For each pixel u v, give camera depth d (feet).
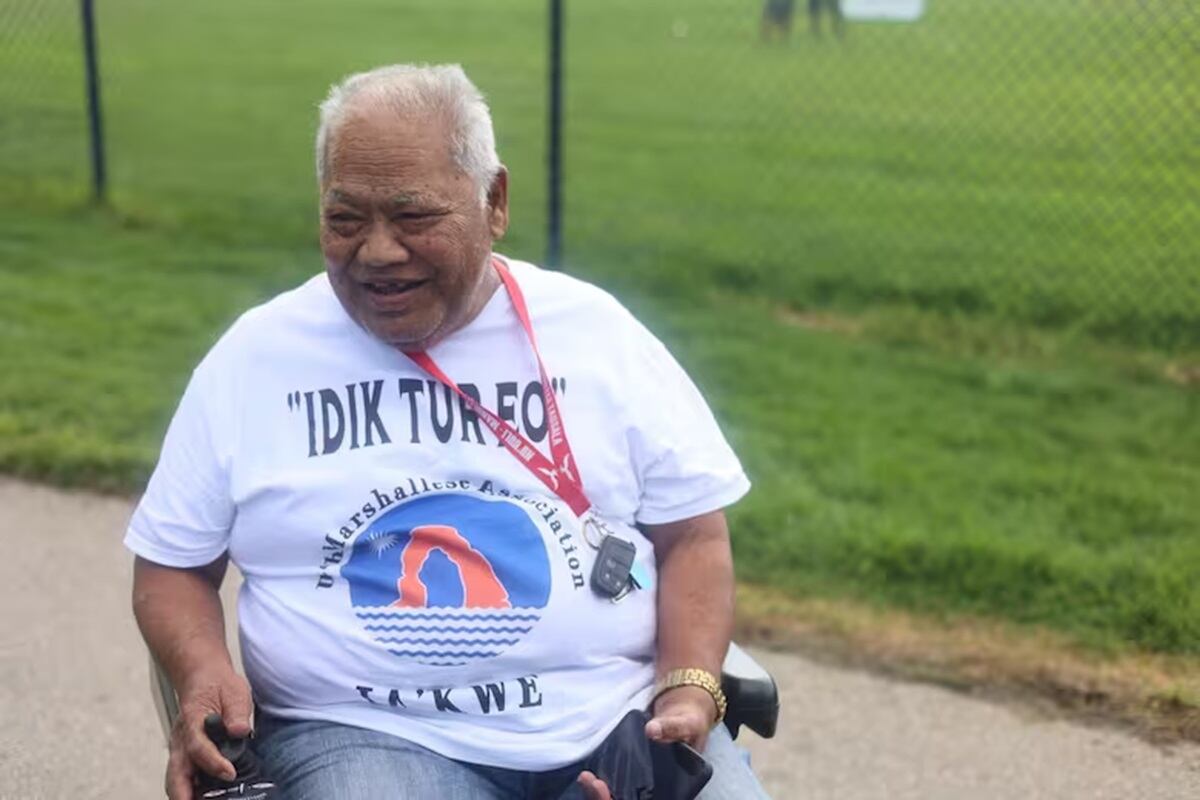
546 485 9.28
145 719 14.51
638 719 8.87
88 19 35.19
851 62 59.00
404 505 9.09
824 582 17.31
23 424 21.30
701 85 58.85
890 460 20.92
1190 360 26.99
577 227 36.63
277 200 38.96
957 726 14.57
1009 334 28.22
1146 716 14.65
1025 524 18.72
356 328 9.30
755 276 32.01
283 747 8.96
